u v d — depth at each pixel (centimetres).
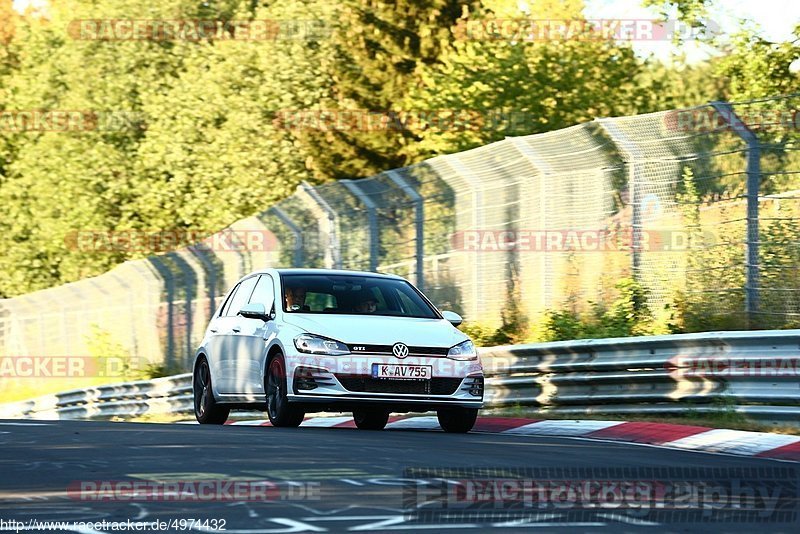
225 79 15412
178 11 16725
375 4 15962
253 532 1942
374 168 15475
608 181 5984
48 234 17100
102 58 16800
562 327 5981
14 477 2608
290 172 15125
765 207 5709
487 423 4816
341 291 4659
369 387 4203
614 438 4062
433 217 6588
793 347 4075
